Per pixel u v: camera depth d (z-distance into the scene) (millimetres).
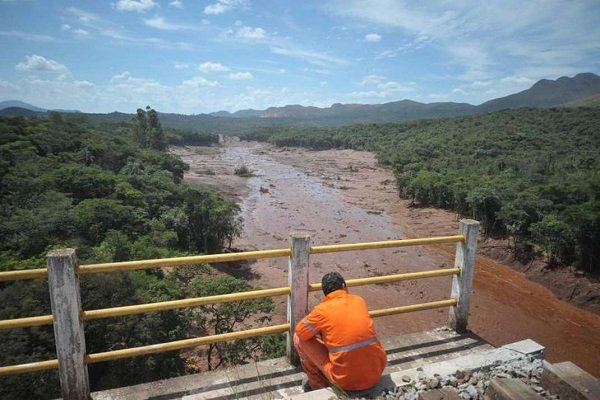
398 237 29547
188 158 85125
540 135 67500
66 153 40938
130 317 11461
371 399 3396
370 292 19984
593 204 21938
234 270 24625
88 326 10766
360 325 3422
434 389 3467
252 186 50656
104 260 17969
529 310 18422
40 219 21438
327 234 30438
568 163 45219
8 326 3346
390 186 49906
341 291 3656
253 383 3977
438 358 4410
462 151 62188
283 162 78188
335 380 3398
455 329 4988
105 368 11258
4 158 34562
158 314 12031
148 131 76875
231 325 13859
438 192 36688
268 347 11844
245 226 33219
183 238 28844
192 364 13305
